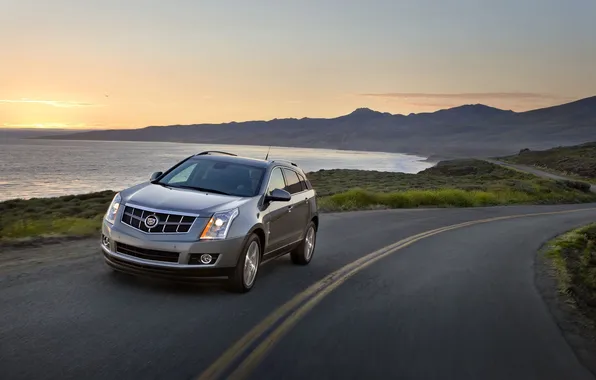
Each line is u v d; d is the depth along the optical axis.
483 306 7.77
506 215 27.53
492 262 12.10
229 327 5.75
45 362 4.37
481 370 5.10
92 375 4.20
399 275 9.64
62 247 9.42
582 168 105.25
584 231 21.23
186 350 4.94
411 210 26.59
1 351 4.52
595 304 8.73
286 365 4.83
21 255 8.45
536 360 5.54
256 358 4.93
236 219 6.90
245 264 7.12
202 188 7.71
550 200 46.03
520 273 10.94
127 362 4.53
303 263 9.78
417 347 5.64
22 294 6.24
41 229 11.62
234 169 8.14
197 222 6.62
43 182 130.88
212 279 6.71
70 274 7.32
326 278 8.81
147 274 6.57
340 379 4.59
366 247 12.81
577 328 7.03
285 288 7.83
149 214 6.66
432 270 10.45
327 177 83.38
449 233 17.39
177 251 6.46
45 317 5.50
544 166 128.75
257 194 7.71
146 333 5.29
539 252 14.63
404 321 6.62
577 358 5.72
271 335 5.63
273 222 7.90
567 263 13.23
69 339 4.93
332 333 5.90
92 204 36.88
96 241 10.34
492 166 121.12
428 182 73.06
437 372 4.95
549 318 7.41
